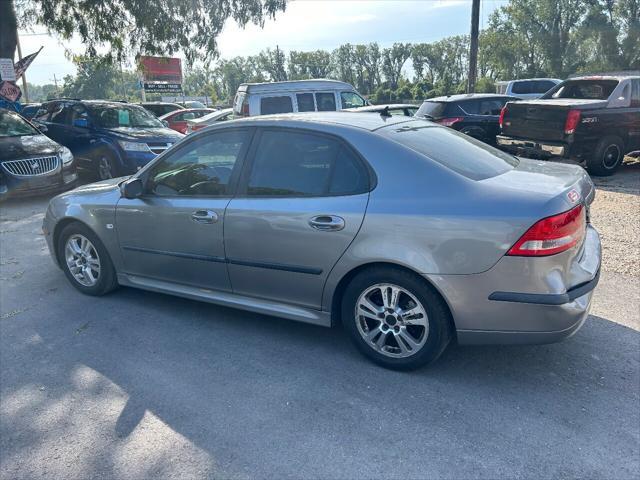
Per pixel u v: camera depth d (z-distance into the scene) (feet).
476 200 10.21
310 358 12.21
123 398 10.84
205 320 14.39
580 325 10.41
